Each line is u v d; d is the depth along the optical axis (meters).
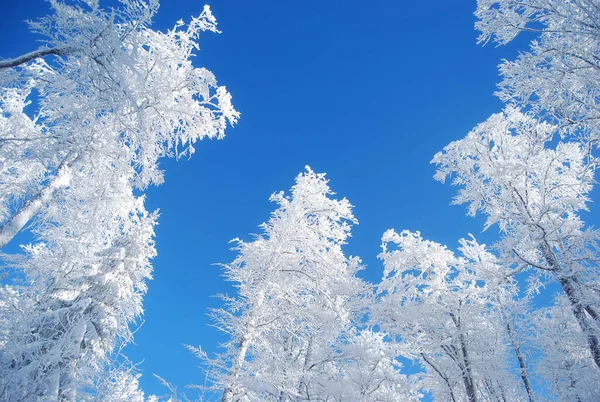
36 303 9.14
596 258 9.68
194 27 11.98
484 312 14.22
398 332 12.95
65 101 7.16
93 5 6.42
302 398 10.27
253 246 12.36
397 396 12.02
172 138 11.68
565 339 12.11
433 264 14.61
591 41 7.99
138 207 13.16
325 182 13.19
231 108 11.95
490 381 13.44
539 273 10.62
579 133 9.06
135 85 7.29
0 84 6.66
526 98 8.87
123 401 6.58
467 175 12.44
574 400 11.45
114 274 13.78
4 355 5.86
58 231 11.66
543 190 11.62
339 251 12.93
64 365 6.58
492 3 9.23
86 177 10.77
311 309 11.92
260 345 10.38
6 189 9.66
